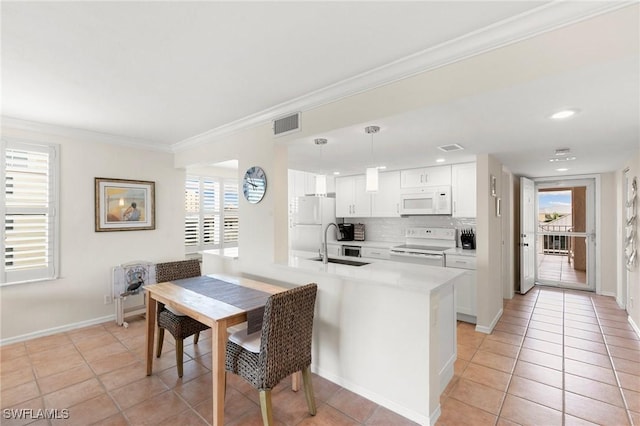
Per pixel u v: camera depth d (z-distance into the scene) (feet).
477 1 4.65
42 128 10.84
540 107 6.53
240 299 7.59
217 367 6.23
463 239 14.62
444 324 7.69
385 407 7.13
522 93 5.75
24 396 7.52
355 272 7.98
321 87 7.80
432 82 6.25
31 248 10.77
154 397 7.50
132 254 13.30
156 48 5.98
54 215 11.21
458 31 5.44
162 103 8.89
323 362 8.44
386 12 4.90
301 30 5.40
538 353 9.75
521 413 6.88
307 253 12.16
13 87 7.76
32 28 5.29
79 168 11.84
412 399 6.71
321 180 10.08
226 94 8.26
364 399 7.45
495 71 5.50
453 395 7.55
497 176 12.96
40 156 10.93
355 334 7.70
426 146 10.43
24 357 9.47
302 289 6.48
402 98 6.68
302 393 7.71
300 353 6.58
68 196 11.57
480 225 11.66
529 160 12.91
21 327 10.60
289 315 6.24
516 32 5.16
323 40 5.71
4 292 10.28
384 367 7.16
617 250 14.97
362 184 17.87
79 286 11.85
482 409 7.03
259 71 6.94
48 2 4.59
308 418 6.77
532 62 5.15
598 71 4.91
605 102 6.30
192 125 11.07
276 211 9.65
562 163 13.58
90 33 5.46
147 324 8.48
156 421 6.67
